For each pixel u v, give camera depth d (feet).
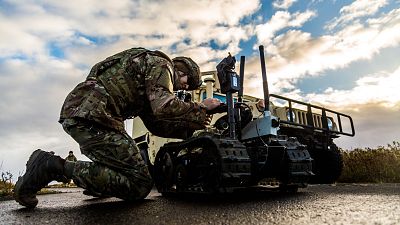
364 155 23.26
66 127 9.49
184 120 9.84
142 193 9.49
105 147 9.07
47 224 6.23
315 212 6.43
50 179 9.50
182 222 5.82
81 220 6.53
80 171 9.07
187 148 10.94
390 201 7.97
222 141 9.21
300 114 16.84
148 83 9.42
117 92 9.47
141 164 9.47
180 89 11.12
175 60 11.02
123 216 6.81
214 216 6.33
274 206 7.54
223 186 8.89
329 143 17.52
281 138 10.85
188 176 10.40
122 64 9.70
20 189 9.23
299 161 10.56
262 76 11.53
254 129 10.91
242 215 6.35
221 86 10.20
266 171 10.81
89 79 9.63
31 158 9.50
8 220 7.00
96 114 9.03
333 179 18.74
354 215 5.93
